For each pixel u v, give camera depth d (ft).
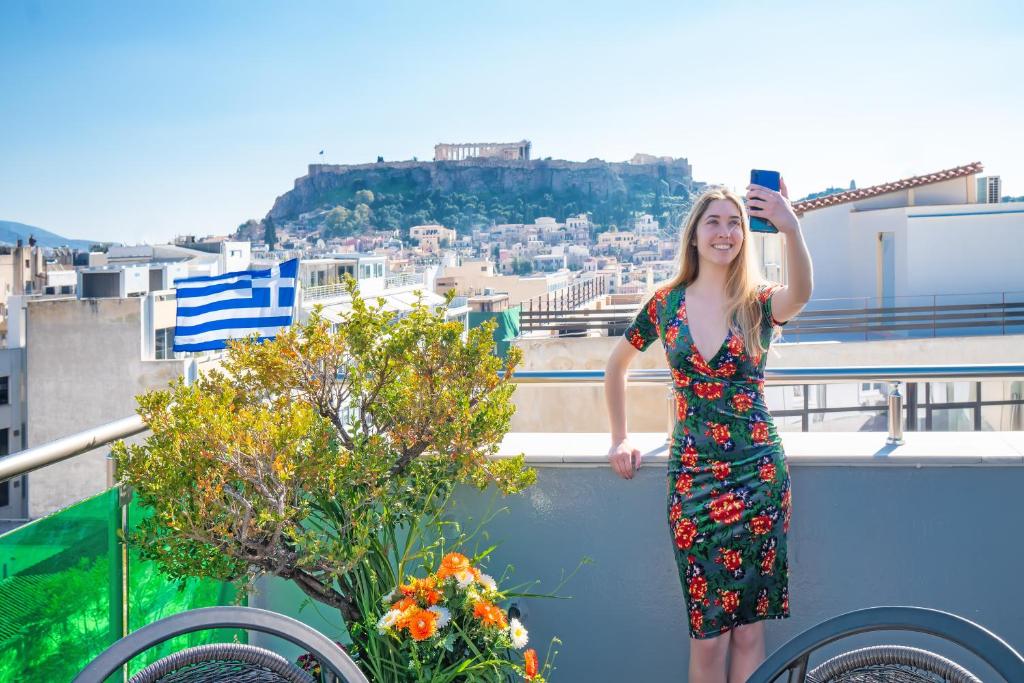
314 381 7.82
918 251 79.92
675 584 8.78
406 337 7.75
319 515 8.24
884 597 8.55
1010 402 55.36
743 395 7.77
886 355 58.03
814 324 69.00
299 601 9.12
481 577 7.75
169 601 8.30
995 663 4.50
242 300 112.68
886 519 8.51
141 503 7.18
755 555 7.66
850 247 85.35
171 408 7.04
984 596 8.47
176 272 172.96
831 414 54.80
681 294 8.04
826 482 8.54
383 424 7.97
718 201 7.88
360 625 7.48
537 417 52.80
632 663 8.87
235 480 7.08
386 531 8.02
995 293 79.15
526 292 356.18
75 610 6.82
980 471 8.42
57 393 143.43
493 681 7.48
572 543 8.86
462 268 357.00
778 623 8.66
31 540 6.30
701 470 7.78
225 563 7.07
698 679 7.93
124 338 143.54
